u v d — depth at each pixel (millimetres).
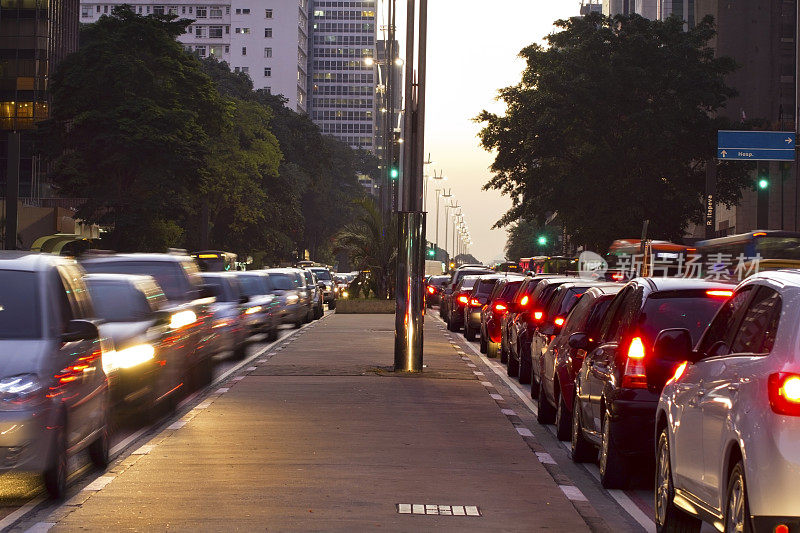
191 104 99250
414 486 13938
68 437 13305
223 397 24094
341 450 16781
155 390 19750
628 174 83125
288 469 15023
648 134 81688
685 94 82500
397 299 30297
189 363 23359
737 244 54938
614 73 81812
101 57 93688
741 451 8336
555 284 28344
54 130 95375
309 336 47875
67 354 13672
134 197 93375
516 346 29422
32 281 14008
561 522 12016
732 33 123688
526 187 87500
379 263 85812
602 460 14578
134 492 13312
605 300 18031
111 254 26016
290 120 164875
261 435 18312
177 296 25031
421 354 30266
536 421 21484
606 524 11945
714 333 10445
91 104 93688
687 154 82500
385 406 22672
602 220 83062
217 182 121625
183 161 93062
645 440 13680
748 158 80125
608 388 14172
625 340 14086
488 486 14109
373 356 36031
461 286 55750
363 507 12531
